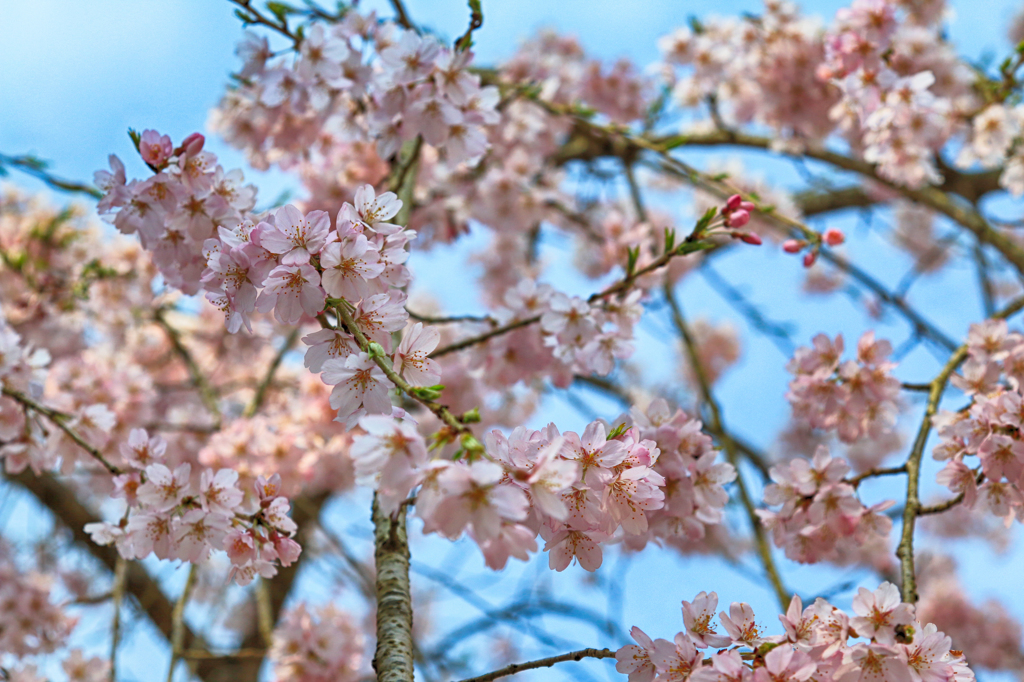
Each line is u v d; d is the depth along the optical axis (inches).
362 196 69.8
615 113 215.3
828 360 113.5
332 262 64.7
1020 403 89.0
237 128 144.7
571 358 117.0
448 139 108.8
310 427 142.3
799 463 98.9
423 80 106.8
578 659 74.0
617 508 68.5
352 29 120.9
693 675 67.1
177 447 164.1
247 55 119.8
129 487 91.5
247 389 215.6
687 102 214.1
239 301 66.7
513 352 130.3
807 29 177.8
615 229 183.0
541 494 56.1
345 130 131.1
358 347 64.7
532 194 183.8
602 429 66.7
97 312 184.5
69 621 158.2
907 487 98.4
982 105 172.4
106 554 223.0
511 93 158.4
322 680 149.7
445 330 203.5
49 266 182.7
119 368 150.8
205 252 68.8
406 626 82.2
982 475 92.6
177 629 142.9
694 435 93.5
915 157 140.1
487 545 53.9
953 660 69.6
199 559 82.0
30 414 117.6
